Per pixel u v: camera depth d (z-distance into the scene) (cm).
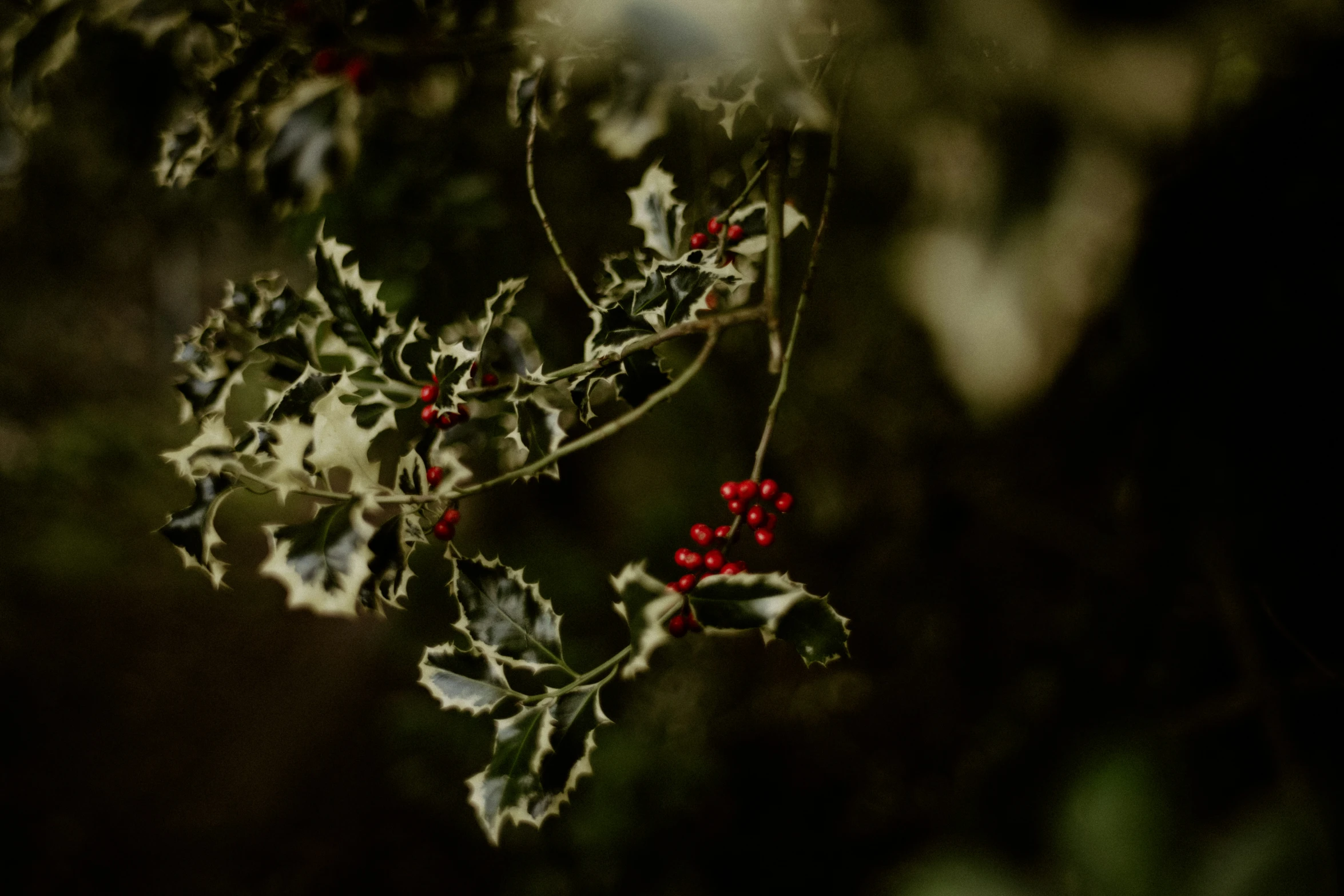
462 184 105
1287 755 58
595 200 121
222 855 240
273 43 76
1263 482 70
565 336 121
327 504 71
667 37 67
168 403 543
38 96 79
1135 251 66
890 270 57
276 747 283
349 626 369
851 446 140
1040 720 90
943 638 134
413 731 240
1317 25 53
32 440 443
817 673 186
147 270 487
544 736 72
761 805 186
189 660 335
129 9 77
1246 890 51
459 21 78
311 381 74
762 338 147
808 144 96
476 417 76
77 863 235
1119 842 55
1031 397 49
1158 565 82
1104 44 51
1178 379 71
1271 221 67
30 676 304
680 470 204
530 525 258
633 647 68
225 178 131
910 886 58
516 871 203
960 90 57
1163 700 78
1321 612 68
